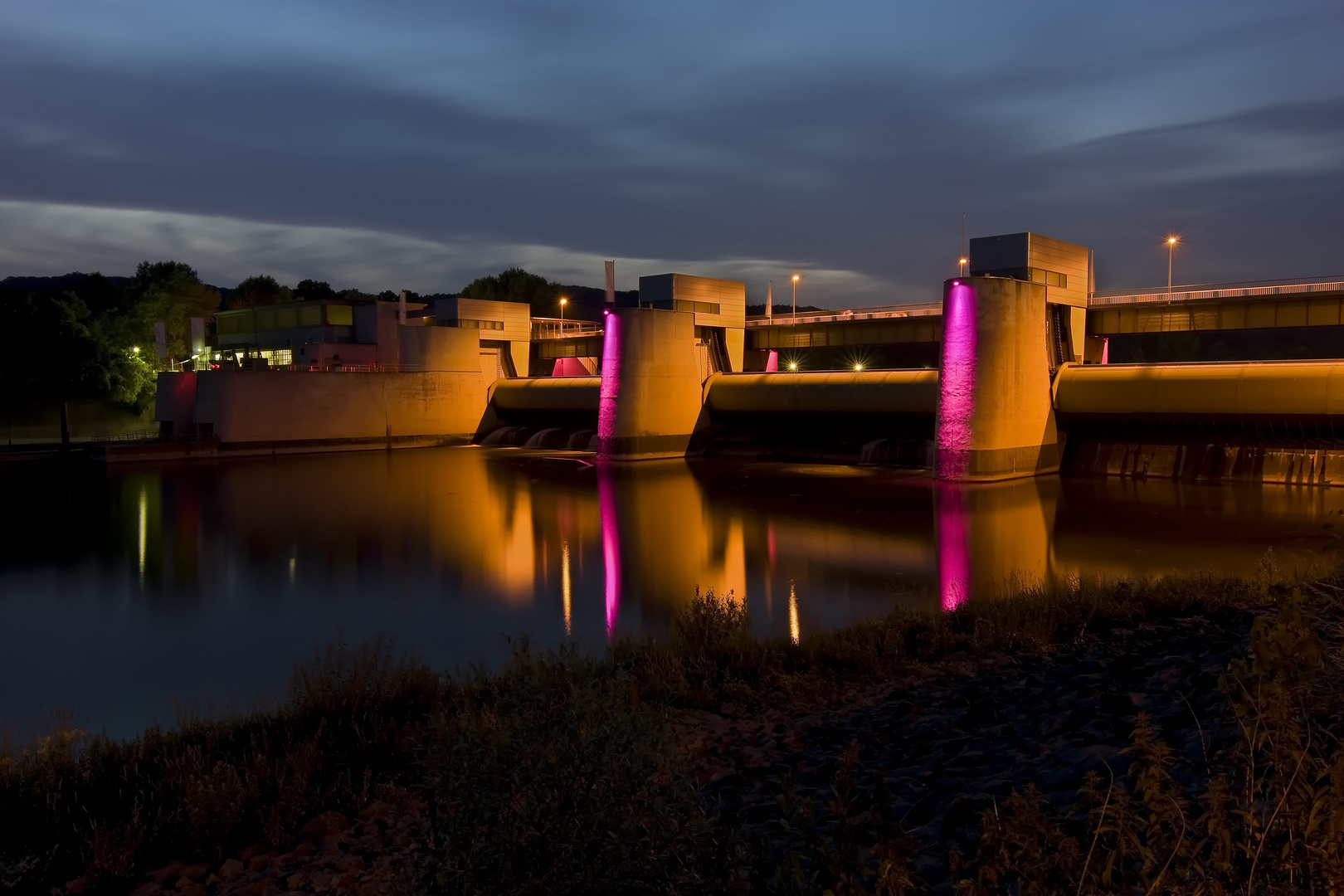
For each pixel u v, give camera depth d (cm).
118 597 3341
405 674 1563
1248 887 452
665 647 1820
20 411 9875
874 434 7094
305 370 8069
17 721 2178
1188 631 1502
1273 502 4638
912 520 4459
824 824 855
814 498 5228
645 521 4659
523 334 9750
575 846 548
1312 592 891
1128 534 3953
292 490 5856
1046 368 5847
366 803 1099
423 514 4969
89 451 7394
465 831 570
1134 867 548
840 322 7419
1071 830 633
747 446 7381
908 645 1742
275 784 1156
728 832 554
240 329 10600
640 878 545
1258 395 5097
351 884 873
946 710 1253
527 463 7238
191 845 1020
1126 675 1238
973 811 805
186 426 8144
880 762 1051
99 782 1227
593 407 8156
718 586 3319
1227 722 845
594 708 608
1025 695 1241
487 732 786
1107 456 5866
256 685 2388
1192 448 5534
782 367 11831
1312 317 5378
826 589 3212
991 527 4225
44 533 4519
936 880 695
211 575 3653
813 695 1435
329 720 1421
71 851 1020
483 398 9219
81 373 10138
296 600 3256
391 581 3506
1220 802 472
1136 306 6128
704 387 7625
